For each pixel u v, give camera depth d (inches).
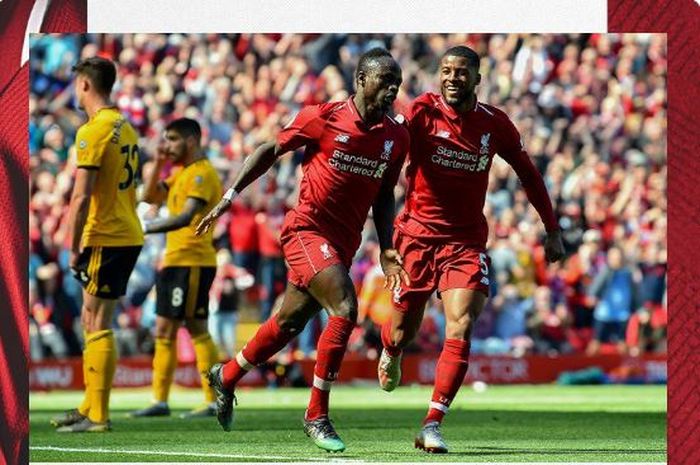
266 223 1052.5
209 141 1225.4
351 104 415.5
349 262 426.3
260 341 433.4
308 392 878.4
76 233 506.0
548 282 1147.3
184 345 968.9
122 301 1018.1
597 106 1357.0
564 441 484.1
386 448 449.4
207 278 611.8
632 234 1235.9
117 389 938.7
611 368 1037.8
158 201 617.9
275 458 411.2
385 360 491.8
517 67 1371.8
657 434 516.1
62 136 1173.1
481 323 1101.7
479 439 493.4
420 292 456.1
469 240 446.9
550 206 463.2
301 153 1155.9
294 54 1307.8
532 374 1019.9
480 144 441.1
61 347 997.8
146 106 1248.8
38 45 1241.4
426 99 446.0
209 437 497.0
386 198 428.8
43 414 657.0
